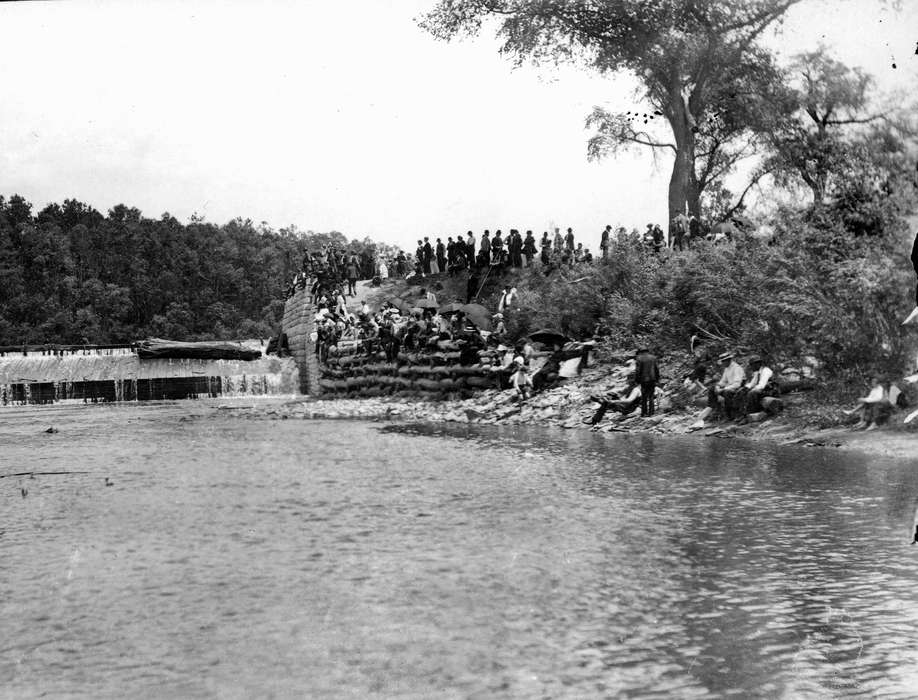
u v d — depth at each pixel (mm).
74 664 6598
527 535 10703
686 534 10523
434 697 5824
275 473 17078
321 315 53156
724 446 18766
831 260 20891
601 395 25547
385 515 12211
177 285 171250
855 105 32656
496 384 33062
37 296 154875
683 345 26578
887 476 14078
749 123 40062
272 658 6637
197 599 8242
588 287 34375
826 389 20656
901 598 7758
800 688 5863
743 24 39156
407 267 61750
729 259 24844
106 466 19328
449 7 45094
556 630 7133
